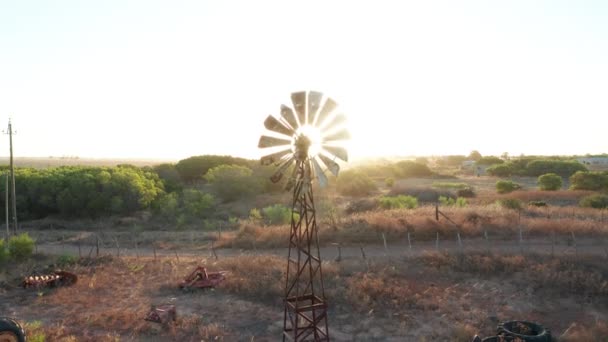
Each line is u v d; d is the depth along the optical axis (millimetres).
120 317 23891
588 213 43250
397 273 28844
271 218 47781
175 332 22125
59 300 26750
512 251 31438
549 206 50750
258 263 31656
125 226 54438
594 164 145750
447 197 63344
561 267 28484
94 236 46688
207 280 28453
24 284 29078
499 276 28281
